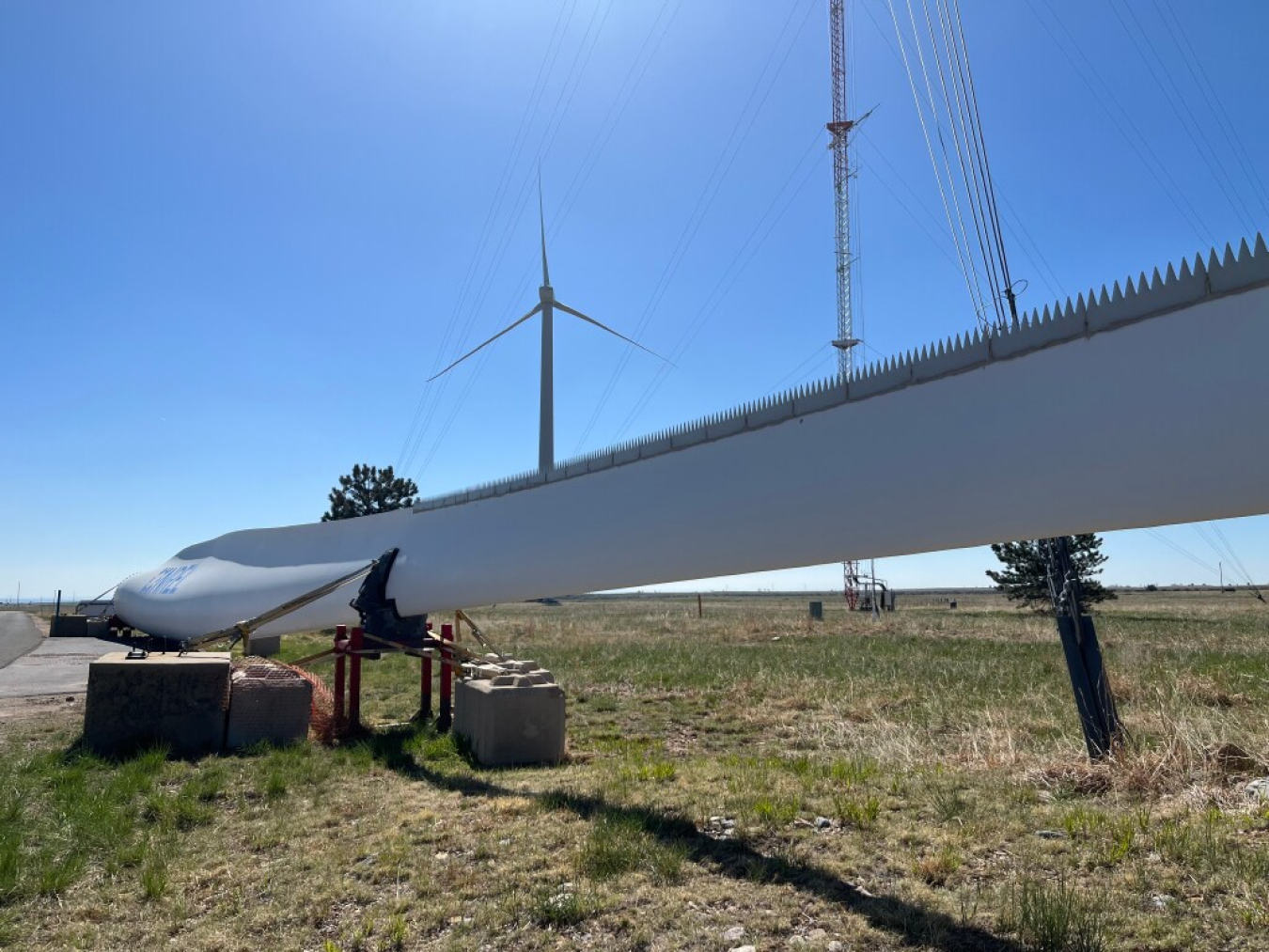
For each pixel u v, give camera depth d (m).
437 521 14.88
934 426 6.62
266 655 22.59
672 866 5.41
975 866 5.39
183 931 4.78
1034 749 9.16
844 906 4.81
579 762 9.45
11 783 7.80
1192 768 7.40
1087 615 8.87
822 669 17.67
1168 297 5.26
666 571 9.52
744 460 8.46
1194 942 4.17
